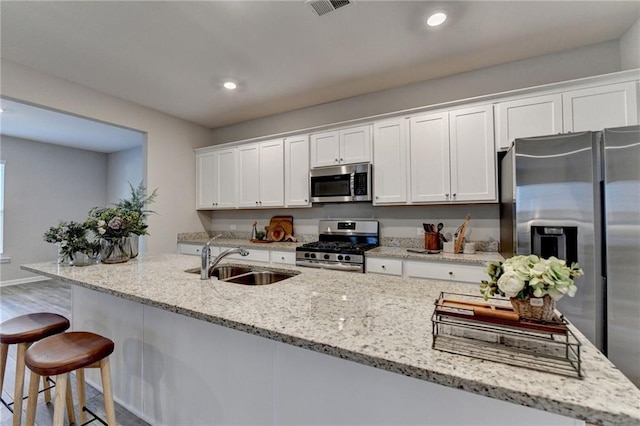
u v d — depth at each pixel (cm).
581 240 173
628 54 224
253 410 123
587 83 220
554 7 199
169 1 191
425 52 254
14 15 202
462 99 275
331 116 364
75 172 585
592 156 173
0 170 492
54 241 204
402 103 321
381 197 302
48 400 187
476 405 83
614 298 165
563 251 177
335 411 103
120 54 253
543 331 75
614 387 61
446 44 242
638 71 204
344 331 92
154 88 320
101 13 201
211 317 107
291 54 256
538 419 77
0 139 490
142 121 370
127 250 218
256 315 106
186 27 218
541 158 185
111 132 476
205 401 138
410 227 320
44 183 541
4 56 253
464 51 253
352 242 348
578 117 222
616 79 212
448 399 86
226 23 214
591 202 172
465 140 263
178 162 416
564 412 57
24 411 179
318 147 341
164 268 195
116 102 341
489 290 86
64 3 191
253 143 391
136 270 188
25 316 178
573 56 250
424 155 281
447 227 302
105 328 185
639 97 206
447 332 90
